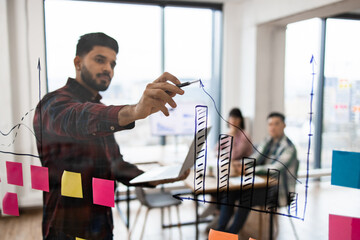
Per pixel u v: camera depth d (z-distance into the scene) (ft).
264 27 4.17
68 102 3.32
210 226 3.28
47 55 3.32
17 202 3.57
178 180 3.14
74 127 3.33
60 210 3.44
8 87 3.39
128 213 4.00
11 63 3.34
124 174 3.34
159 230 4.00
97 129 3.29
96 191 3.29
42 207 3.59
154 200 4.20
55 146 3.37
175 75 3.30
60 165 3.39
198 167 3.04
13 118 3.45
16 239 3.76
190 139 3.23
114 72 3.26
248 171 2.91
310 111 2.82
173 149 3.30
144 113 3.19
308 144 2.73
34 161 3.45
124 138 3.30
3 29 3.28
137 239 3.82
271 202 2.79
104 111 3.26
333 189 2.52
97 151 3.32
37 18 3.30
